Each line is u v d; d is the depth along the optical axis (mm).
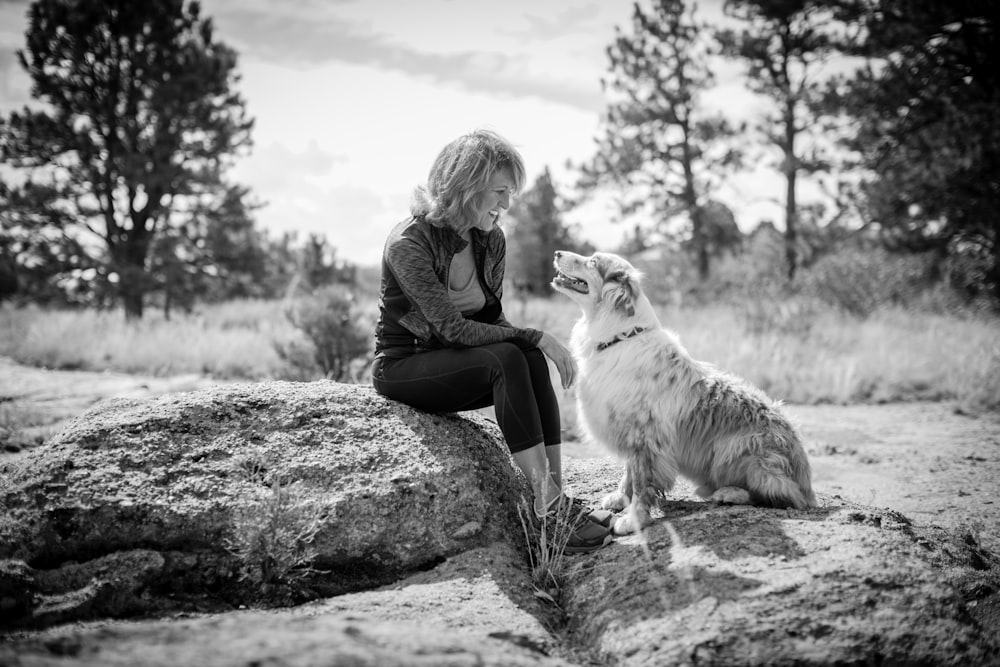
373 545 3621
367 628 2584
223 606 3406
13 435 6793
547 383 3957
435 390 3973
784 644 2814
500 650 2723
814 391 10305
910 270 19078
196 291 20266
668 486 4094
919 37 17016
